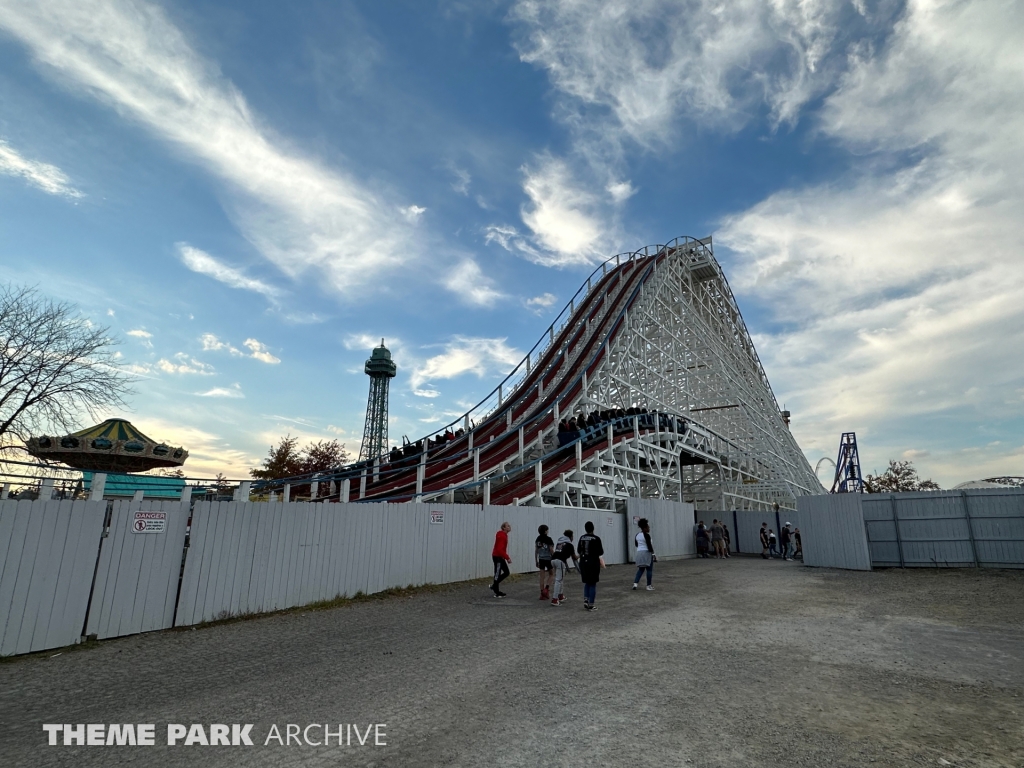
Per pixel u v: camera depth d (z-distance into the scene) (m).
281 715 5.59
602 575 19.83
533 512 20.38
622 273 53.56
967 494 19.12
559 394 34.75
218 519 10.91
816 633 9.33
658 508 28.00
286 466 48.03
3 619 7.89
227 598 10.89
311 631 9.80
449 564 16.53
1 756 4.68
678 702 5.85
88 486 10.35
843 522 20.80
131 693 6.36
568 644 8.64
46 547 8.45
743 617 10.93
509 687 6.43
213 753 4.68
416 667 7.35
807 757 4.48
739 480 43.84
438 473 26.94
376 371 132.25
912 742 4.77
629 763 4.39
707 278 62.56
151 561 9.84
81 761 4.55
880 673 6.91
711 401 53.06
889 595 13.67
